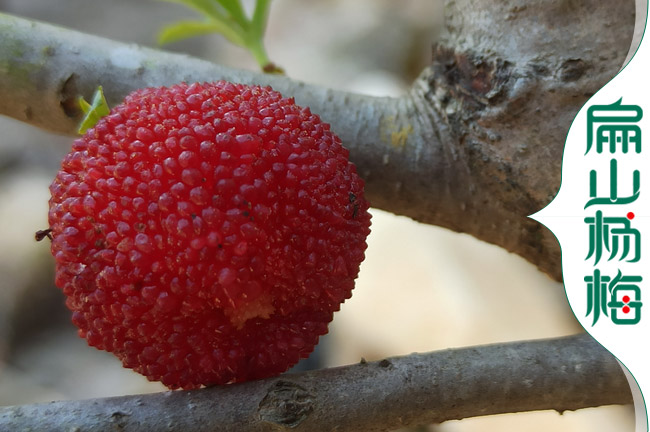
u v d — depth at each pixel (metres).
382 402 0.15
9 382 0.40
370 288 0.34
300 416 0.15
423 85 0.17
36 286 0.43
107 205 0.14
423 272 0.34
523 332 0.31
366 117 0.17
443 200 0.17
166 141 0.14
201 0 0.18
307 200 0.15
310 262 0.15
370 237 0.36
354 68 0.56
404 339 0.32
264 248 0.15
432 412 0.15
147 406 0.15
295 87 0.17
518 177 0.16
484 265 0.34
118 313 0.15
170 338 0.15
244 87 0.15
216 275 0.14
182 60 0.17
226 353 0.15
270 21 0.62
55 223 0.15
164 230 0.14
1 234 0.44
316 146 0.15
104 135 0.15
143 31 0.63
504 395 0.15
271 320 0.15
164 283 0.14
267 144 0.15
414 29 0.57
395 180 0.17
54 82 0.16
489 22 0.16
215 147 0.14
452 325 0.32
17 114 0.17
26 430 0.14
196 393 0.15
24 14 0.62
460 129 0.16
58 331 0.43
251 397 0.15
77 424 0.14
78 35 0.17
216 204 0.14
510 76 0.16
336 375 0.15
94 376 0.40
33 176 0.49
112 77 0.16
